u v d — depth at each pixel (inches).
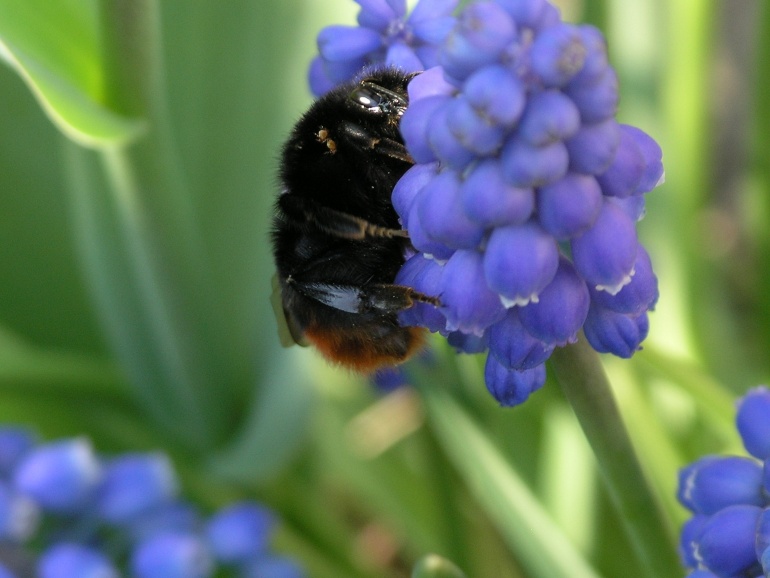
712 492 8.1
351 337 9.3
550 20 7.2
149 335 13.5
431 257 7.7
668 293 13.8
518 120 7.1
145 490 11.9
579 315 7.4
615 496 8.3
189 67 13.5
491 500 10.5
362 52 8.0
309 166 8.6
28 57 9.5
